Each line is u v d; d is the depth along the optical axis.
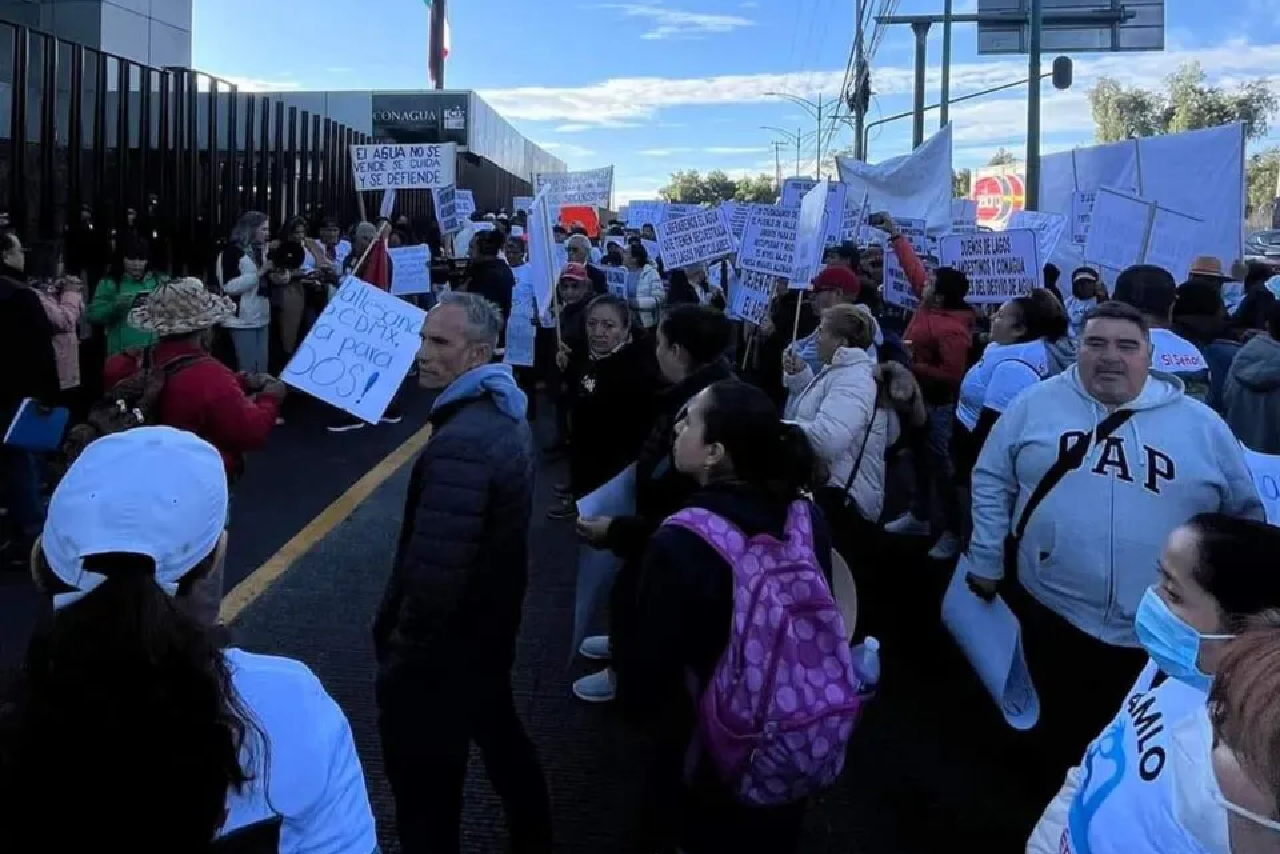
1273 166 64.50
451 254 15.30
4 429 5.72
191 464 1.46
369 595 5.69
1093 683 3.23
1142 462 3.11
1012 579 3.50
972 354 7.04
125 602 1.29
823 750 2.40
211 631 1.39
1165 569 1.97
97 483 1.40
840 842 3.61
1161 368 4.15
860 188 14.91
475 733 3.10
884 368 4.87
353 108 32.19
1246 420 5.05
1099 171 14.91
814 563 2.51
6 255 5.99
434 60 35.31
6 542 5.92
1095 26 20.91
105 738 1.22
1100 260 9.51
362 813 1.50
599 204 18.19
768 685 2.38
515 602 3.00
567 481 8.45
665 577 2.44
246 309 9.62
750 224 7.09
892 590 5.78
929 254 12.05
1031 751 4.04
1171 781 1.51
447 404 2.98
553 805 3.75
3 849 1.23
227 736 1.29
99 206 10.79
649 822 3.61
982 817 3.77
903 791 3.95
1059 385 3.32
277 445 9.34
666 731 2.57
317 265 11.77
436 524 2.79
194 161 12.88
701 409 2.62
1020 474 3.34
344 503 7.49
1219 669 1.22
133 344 8.25
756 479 2.60
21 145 10.19
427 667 2.85
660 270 16.06
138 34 22.09
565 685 4.72
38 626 1.33
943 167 14.46
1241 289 12.17
